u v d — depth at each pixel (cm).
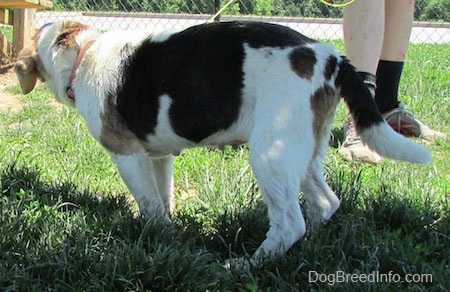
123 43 251
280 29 241
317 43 242
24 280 226
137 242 239
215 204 271
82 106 256
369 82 299
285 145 235
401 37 340
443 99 388
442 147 334
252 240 251
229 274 232
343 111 364
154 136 251
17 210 255
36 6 448
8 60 463
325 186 257
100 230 249
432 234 253
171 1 659
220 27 243
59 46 260
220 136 246
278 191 236
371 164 310
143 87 247
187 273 228
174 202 286
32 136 337
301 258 236
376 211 264
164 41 246
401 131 343
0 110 381
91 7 715
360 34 307
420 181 288
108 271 227
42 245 238
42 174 292
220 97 240
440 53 551
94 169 305
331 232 251
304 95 236
